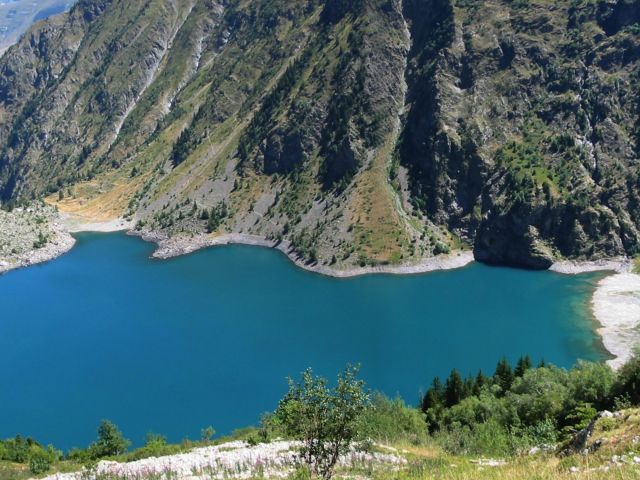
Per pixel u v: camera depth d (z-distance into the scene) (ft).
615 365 383.86
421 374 379.96
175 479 150.92
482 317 476.95
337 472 132.77
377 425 203.51
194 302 538.47
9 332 473.67
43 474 175.83
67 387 369.50
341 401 112.88
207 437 237.66
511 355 404.77
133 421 325.62
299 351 419.13
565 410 196.13
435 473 102.42
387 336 442.50
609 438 99.55
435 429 234.17
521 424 200.34
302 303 526.57
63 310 528.63
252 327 469.57
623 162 618.44
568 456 103.55
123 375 385.50
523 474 84.74
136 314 511.81
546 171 632.79
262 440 184.34
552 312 481.87
